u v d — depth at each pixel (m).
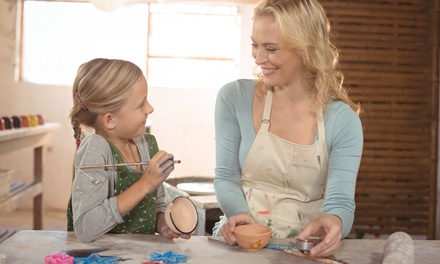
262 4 1.82
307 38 1.80
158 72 5.76
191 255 1.61
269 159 1.97
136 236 1.80
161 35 5.73
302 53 1.82
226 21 5.73
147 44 5.71
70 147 5.73
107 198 1.76
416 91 4.49
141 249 1.66
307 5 1.82
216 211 2.90
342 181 1.84
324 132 1.92
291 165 1.96
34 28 5.72
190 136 5.73
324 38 1.87
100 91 1.75
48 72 5.77
